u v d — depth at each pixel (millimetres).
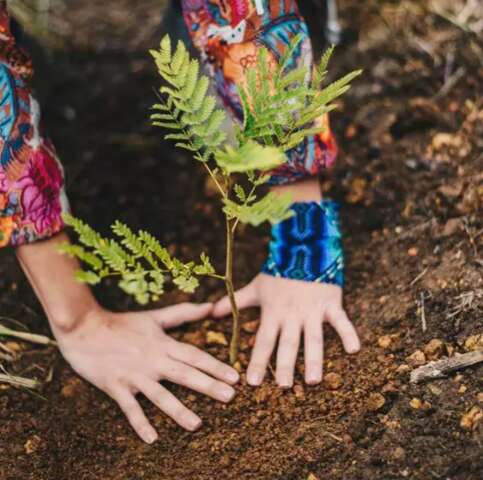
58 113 1419
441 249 1109
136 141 1375
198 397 1041
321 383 1021
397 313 1063
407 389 975
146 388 1035
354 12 1454
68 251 842
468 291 1038
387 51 1393
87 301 1072
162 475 983
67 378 1091
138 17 1575
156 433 1020
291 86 949
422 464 908
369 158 1260
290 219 1052
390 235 1164
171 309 1109
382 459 925
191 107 842
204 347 1092
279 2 969
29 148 985
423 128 1275
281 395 1020
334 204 1078
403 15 1440
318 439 966
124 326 1077
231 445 992
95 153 1363
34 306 1176
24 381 1067
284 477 947
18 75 982
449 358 974
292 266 1060
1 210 984
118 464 1006
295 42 857
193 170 1326
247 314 1117
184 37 1237
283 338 1050
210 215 1261
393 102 1317
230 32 976
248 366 1048
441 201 1161
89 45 1518
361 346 1048
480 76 1315
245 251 1204
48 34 1490
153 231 1259
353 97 1336
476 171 1168
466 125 1243
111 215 1284
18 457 1013
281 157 778
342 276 1078
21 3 1439
